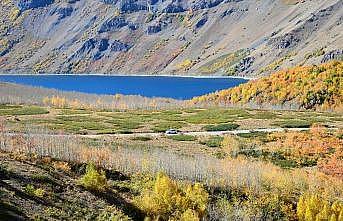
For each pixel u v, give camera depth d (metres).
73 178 64.06
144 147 99.88
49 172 62.22
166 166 76.50
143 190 67.25
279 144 108.06
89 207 56.38
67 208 53.66
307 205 72.19
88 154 75.00
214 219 67.62
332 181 82.75
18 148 69.81
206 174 76.38
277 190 77.06
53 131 113.12
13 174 56.66
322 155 100.56
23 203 49.91
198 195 67.38
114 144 100.75
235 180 76.31
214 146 106.56
